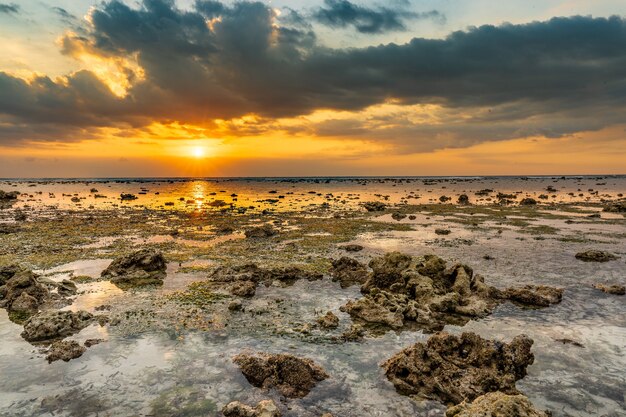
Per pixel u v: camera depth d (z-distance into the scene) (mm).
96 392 14406
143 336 19141
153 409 13453
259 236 47219
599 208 78375
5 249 38375
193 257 36281
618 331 19891
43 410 13320
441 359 15875
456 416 11172
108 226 55219
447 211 75312
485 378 14703
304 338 19156
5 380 15156
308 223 59375
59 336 19078
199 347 18031
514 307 23594
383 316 21344
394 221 61562
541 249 39781
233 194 134250
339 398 14234
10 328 20125
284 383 14914
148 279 29016
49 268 31641
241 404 13172
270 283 28062
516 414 10289
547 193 129250
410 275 26109
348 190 165500
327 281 28938
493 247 41000
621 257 35938
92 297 24891
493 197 115062
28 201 100375
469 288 25625
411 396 14383
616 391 14562
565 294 25875
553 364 16562
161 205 92438
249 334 19516
